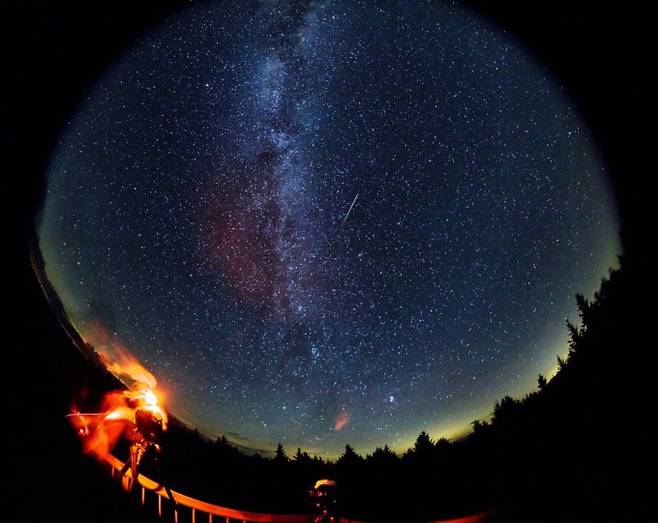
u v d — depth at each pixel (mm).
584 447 5223
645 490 4746
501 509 5105
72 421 4359
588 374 5672
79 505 4250
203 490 5992
